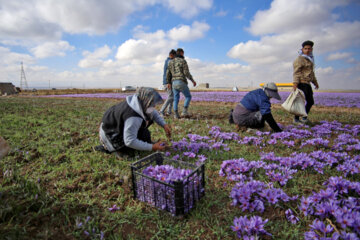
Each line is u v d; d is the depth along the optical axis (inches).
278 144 148.9
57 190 89.0
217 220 72.7
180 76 234.2
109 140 116.2
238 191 78.7
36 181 94.7
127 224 71.9
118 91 1278.3
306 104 212.5
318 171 101.5
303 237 64.7
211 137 165.3
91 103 467.2
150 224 71.8
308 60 200.2
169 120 230.8
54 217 71.5
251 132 178.1
